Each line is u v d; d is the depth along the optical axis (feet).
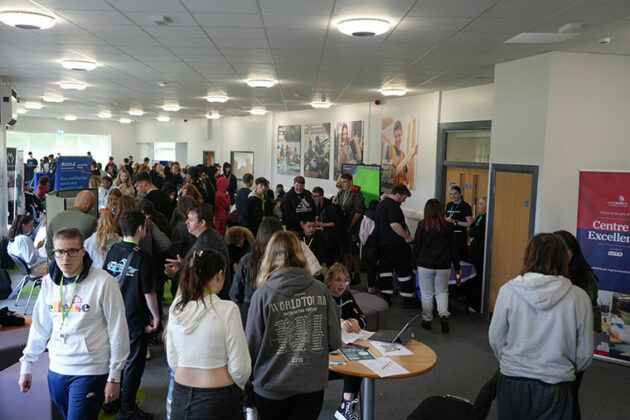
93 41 17.95
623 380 15.35
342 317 11.88
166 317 19.24
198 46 18.49
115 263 11.71
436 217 18.92
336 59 20.54
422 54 19.03
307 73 24.41
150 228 15.19
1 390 10.93
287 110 47.52
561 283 8.41
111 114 59.26
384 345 10.89
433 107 30.17
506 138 20.18
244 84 29.32
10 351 12.68
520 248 19.39
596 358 16.93
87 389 8.77
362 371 9.48
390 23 14.60
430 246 19.10
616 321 16.51
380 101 35.65
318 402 8.42
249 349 8.25
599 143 18.65
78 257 8.67
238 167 58.95
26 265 20.25
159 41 17.74
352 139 39.37
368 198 30.45
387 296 22.95
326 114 43.09
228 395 7.61
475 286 21.98
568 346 8.40
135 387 11.89
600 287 16.74
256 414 9.82
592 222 16.74
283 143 50.49
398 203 22.33
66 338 8.76
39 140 76.54
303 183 24.43
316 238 20.33
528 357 8.59
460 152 28.58
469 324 20.45
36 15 14.24
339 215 24.35
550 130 18.28
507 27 14.75
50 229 15.85
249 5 13.01
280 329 8.15
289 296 8.23
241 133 58.80
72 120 77.30
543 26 14.57
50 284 8.96
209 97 37.29
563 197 18.60
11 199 32.81
